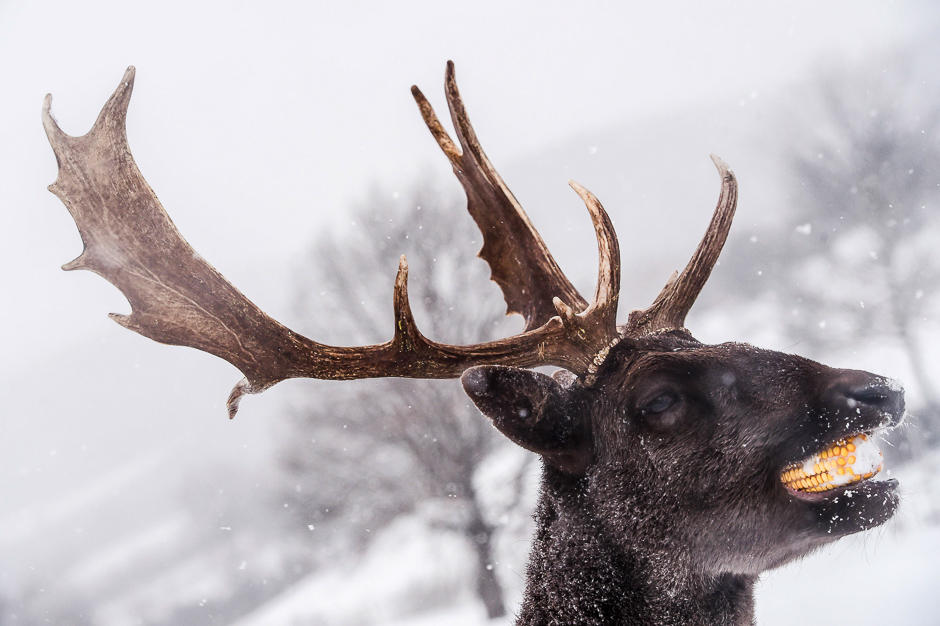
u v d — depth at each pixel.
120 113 3.10
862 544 3.37
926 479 10.84
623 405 3.27
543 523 3.49
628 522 3.20
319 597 16.66
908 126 20.86
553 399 3.28
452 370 3.32
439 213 17.67
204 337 3.20
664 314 3.74
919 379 16.94
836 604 7.45
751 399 3.09
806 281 20.67
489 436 13.86
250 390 3.29
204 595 22.41
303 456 14.78
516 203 3.94
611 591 3.19
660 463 3.18
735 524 3.09
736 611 3.26
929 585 7.28
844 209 20.33
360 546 14.45
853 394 2.89
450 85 3.84
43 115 3.05
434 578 15.11
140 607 23.48
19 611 25.41
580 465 3.34
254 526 24.92
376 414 14.42
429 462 13.82
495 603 13.12
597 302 3.46
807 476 3.02
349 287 18.05
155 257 3.14
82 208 3.06
